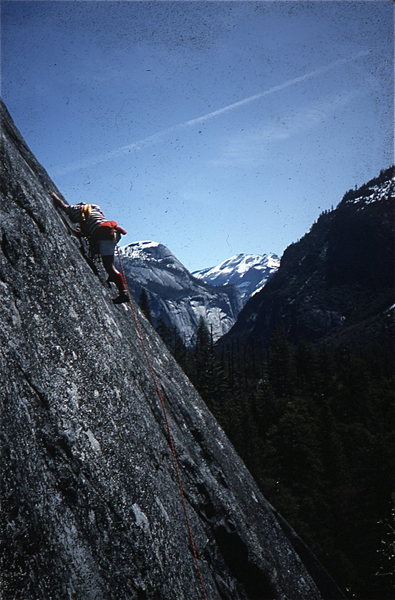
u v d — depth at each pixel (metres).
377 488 49.22
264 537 5.91
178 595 3.56
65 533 2.90
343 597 7.67
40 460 2.98
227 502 5.19
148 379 5.04
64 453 3.17
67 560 2.82
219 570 4.61
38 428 3.08
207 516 4.82
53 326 3.68
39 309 3.62
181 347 85.69
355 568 42.09
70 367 3.64
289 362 92.19
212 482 5.18
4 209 3.79
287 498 49.31
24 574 2.56
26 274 3.66
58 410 3.29
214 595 4.20
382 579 38.19
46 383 3.32
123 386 4.28
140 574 3.28
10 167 4.10
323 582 7.62
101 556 3.06
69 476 3.12
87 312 4.28
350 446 64.25
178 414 5.53
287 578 5.83
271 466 56.19
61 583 2.72
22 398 3.08
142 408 4.48
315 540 44.66
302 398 74.50
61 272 4.11
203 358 77.38
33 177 4.62
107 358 4.22
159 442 4.52
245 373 114.75
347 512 48.97
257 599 4.91
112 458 3.58
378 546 42.38
